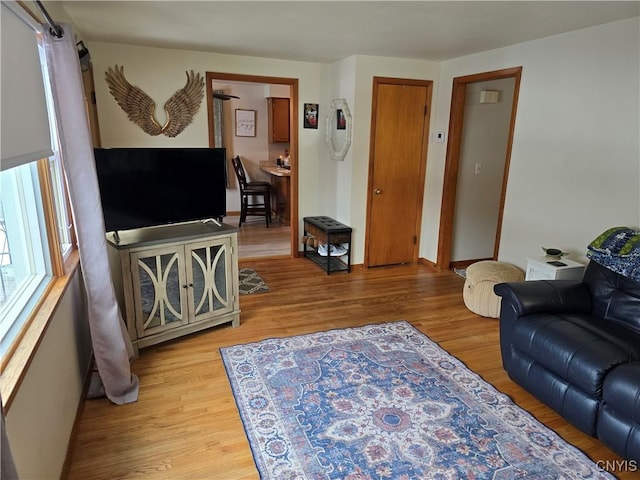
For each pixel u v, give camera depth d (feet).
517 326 8.02
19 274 6.57
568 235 10.91
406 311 12.09
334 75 15.64
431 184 16.02
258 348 9.75
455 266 16.35
